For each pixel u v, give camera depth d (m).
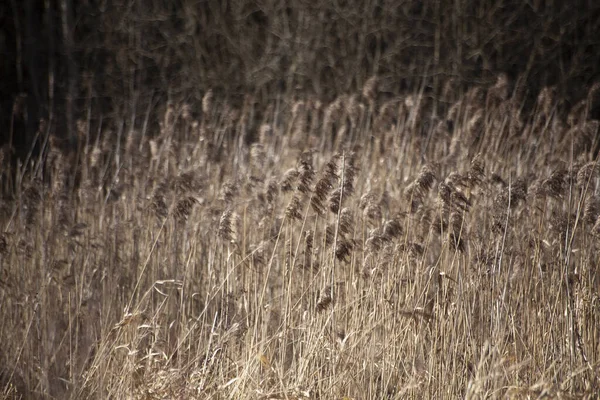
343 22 59.25
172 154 29.09
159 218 24.70
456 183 21.95
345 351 21.56
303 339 22.30
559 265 21.98
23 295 24.53
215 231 25.22
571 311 20.59
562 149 29.00
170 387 20.75
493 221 22.05
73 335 24.36
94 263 25.25
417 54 58.81
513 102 30.58
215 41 59.28
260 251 23.86
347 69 58.66
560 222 22.03
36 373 23.17
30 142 50.03
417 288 22.03
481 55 57.81
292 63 58.72
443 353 21.08
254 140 41.94
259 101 56.88
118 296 25.00
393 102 33.34
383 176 28.59
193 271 25.39
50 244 25.34
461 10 58.28
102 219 26.84
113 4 57.78
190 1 59.12
